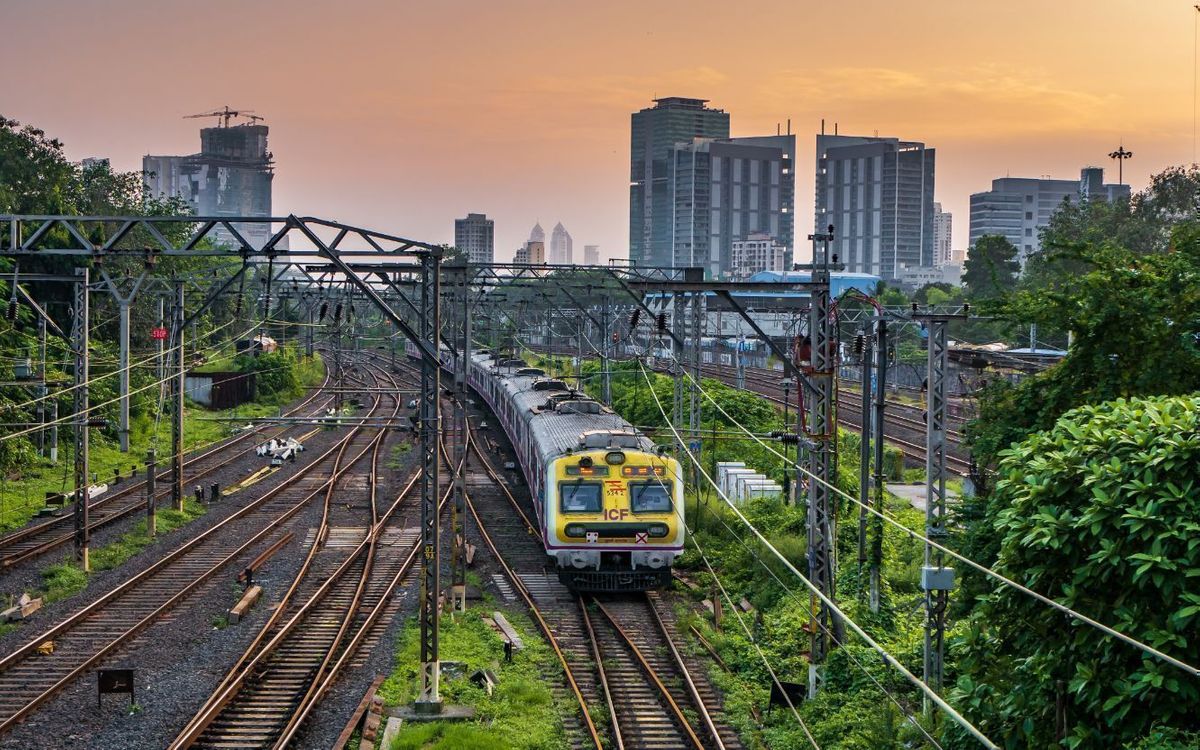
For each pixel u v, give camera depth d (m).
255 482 44.19
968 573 19.47
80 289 29.64
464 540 26.30
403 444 57.25
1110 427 14.11
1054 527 13.44
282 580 28.45
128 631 23.14
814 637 20.83
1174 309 20.97
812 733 18.62
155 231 18.73
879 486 26.44
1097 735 12.76
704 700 20.33
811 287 22.36
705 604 27.08
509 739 18.03
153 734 17.70
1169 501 12.66
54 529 33.75
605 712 19.66
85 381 29.52
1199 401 13.92
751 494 36.38
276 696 19.67
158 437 54.69
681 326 39.66
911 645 22.08
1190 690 11.97
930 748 16.69
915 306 24.47
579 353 53.84
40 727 17.94
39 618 24.27
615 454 28.44
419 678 20.83
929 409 23.66
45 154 70.25
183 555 30.98
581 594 28.09
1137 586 12.78
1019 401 22.91
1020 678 14.34
